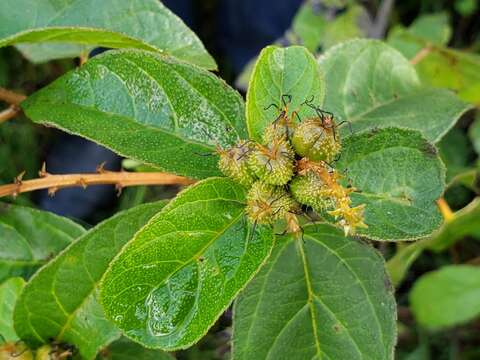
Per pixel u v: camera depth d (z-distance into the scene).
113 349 0.12
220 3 0.29
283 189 0.10
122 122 0.10
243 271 0.09
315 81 0.10
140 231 0.09
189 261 0.09
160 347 0.09
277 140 0.09
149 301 0.09
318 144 0.09
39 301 0.11
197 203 0.09
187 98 0.11
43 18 0.12
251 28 0.28
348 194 0.09
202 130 0.11
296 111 0.10
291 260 0.11
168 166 0.10
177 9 0.28
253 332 0.11
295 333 0.11
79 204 0.24
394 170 0.10
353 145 0.10
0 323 0.12
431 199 0.10
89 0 0.12
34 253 0.12
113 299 0.09
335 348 0.11
